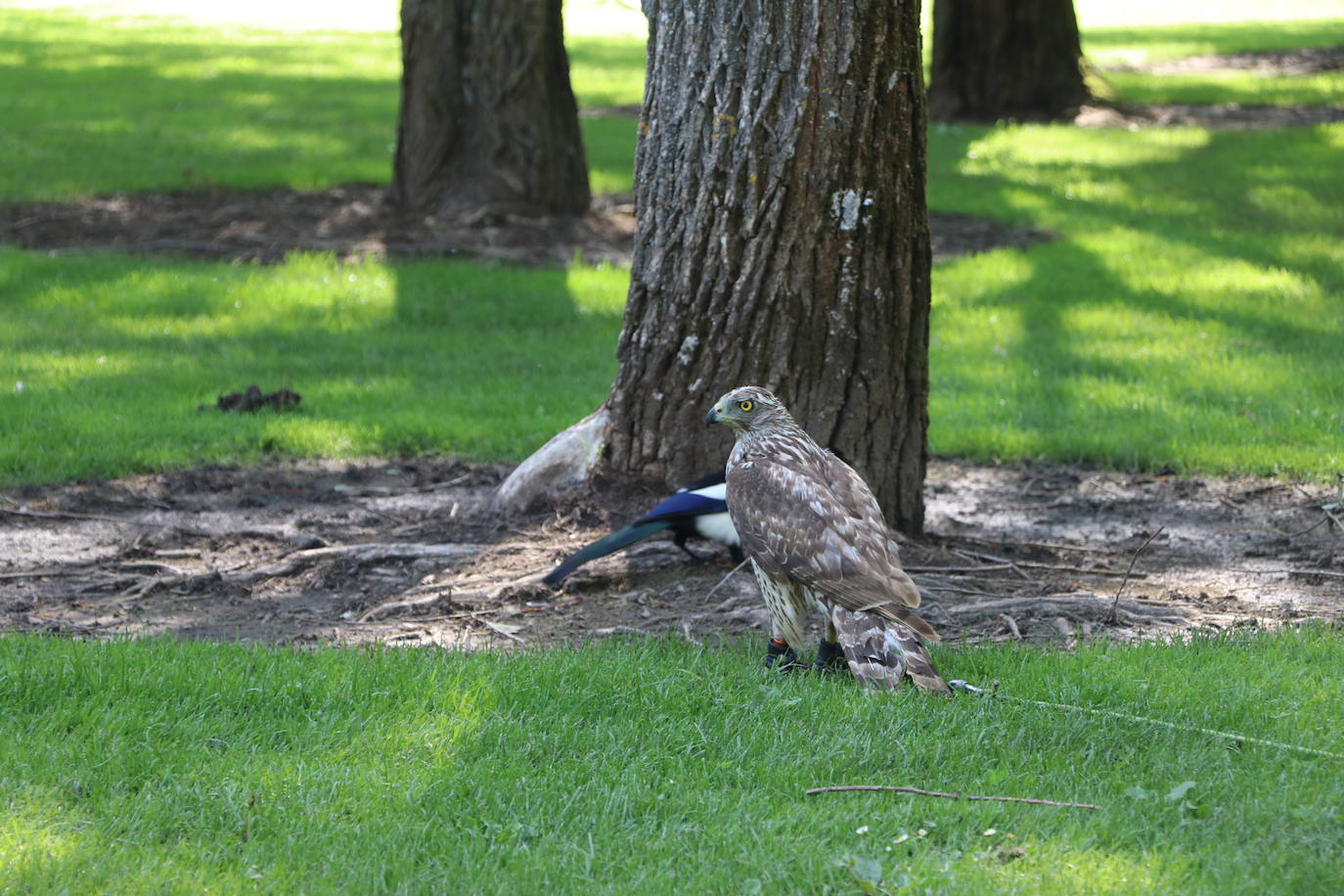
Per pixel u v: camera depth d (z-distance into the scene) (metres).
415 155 22.95
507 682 7.33
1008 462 12.88
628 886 5.50
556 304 18.58
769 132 9.39
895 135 9.45
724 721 6.99
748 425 7.87
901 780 6.41
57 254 20.52
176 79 40.28
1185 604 9.23
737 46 9.32
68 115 32.75
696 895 5.46
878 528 7.45
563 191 23.03
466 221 22.23
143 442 12.60
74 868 5.59
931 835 5.92
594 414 10.87
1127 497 11.84
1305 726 6.89
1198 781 6.36
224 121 32.75
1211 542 10.62
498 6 22.22
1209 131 32.09
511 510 10.74
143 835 5.89
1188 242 21.88
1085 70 35.44
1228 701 7.11
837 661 7.87
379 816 6.07
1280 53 48.25
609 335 17.36
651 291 10.00
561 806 6.18
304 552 10.05
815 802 6.23
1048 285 19.48
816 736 6.83
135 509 11.19
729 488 7.77
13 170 25.86
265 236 21.92
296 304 18.28
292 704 7.21
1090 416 13.79
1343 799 6.11
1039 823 5.96
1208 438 12.96
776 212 9.48
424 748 6.71
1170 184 26.50
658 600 9.22
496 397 14.45
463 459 12.73
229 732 6.89
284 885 5.54
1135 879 5.48
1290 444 12.79
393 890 5.55
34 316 17.42
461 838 5.91
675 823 6.04
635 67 46.88
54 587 9.47
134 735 6.80
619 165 27.86
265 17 62.53
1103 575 9.80
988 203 24.94
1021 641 8.46
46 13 61.09
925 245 9.83
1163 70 44.94
